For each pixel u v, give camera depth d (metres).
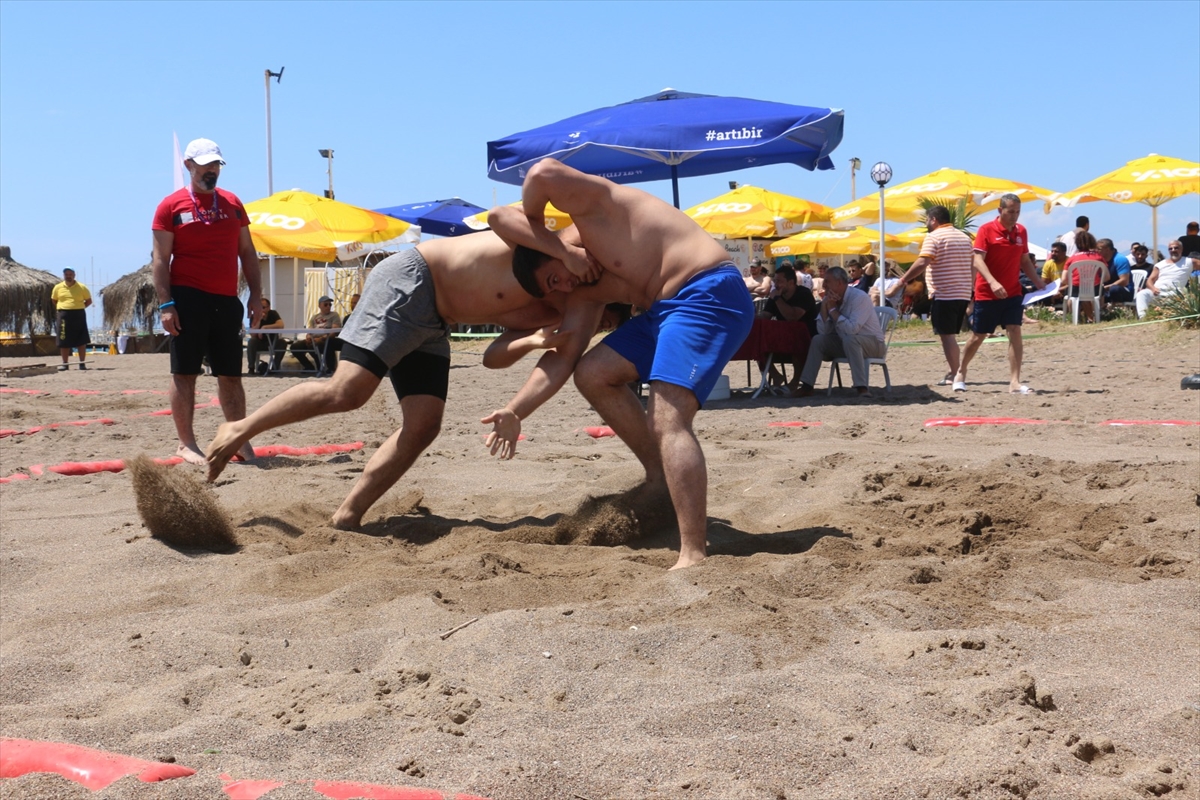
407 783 2.30
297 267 26.55
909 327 19.09
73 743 2.55
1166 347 14.27
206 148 7.04
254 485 6.11
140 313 31.70
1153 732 2.54
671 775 2.35
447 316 4.75
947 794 2.23
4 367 20.48
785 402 10.68
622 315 4.87
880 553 4.27
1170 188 19.84
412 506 5.40
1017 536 4.66
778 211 21.03
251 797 2.17
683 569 3.90
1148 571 4.04
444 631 3.38
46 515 5.48
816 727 2.60
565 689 2.88
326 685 2.90
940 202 23.00
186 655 3.21
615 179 10.98
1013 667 3.02
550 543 4.67
